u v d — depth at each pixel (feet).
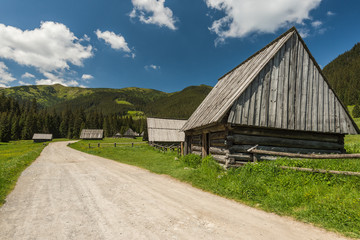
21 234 11.82
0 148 151.02
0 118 327.06
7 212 15.53
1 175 28.30
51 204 17.46
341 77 483.92
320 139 32.83
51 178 29.53
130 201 18.16
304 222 13.48
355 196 15.34
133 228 12.59
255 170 23.09
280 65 31.37
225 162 28.43
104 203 17.63
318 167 21.72
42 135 296.92
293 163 22.79
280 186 19.31
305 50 33.58
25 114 393.50
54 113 438.81
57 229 12.50
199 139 42.34
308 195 16.69
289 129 29.96
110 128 444.55
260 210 15.85
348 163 22.57
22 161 49.14
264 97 29.43
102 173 33.78
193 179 26.08
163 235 11.64
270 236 11.62
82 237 11.46
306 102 31.71
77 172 35.12
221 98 36.22
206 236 11.53
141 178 28.96
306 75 32.73
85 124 435.12
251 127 28.78
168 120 118.21
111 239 11.21
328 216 13.66
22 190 22.41
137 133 479.82
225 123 27.86
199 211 15.58
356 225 12.35
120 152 83.25
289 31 33.37
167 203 17.54
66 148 131.54
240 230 12.35
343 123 33.35
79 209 16.16
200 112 44.80
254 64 34.94
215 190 21.16
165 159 53.06
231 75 44.88
